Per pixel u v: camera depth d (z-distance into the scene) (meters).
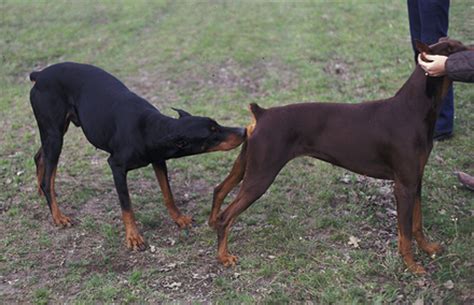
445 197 4.80
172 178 5.50
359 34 8.91
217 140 4.21
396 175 3.89
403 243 3.93
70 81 4.70
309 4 10.63
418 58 3.82
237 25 9.76
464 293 3.70
